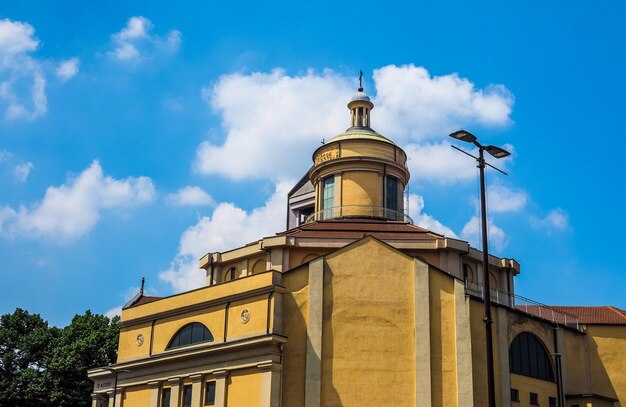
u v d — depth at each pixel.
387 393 42.34
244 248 53.56
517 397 46.22
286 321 44.00
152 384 49.44
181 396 47.44
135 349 51.84
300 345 43.47
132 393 51.25
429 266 44.31
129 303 59.19
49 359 70.12
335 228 52.22
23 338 72.12
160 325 50.59
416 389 42.22
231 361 44.84
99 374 55.12
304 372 42.88
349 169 56.91
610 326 53.38
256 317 44.41
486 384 43.41
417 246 49.12
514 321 47.53
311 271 44.53
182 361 47.94
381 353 43.03
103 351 69.62
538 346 49.47
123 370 51.78
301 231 52.59
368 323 43.56
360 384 42.50
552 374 49.62
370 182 56.62
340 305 43.91
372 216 55.78
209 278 55.19
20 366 71.50
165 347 49.53
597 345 52.91
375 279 44.34
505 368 45.38
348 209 56.12
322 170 58.34
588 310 57.47
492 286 54.28
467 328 43.06
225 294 47.09
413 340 43.16
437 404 42.00
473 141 31.27
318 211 57.94
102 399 55.56
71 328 72.12
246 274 53.19
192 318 48.50
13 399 67.69
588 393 51.31
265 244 50.31
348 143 57.81
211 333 46.97
